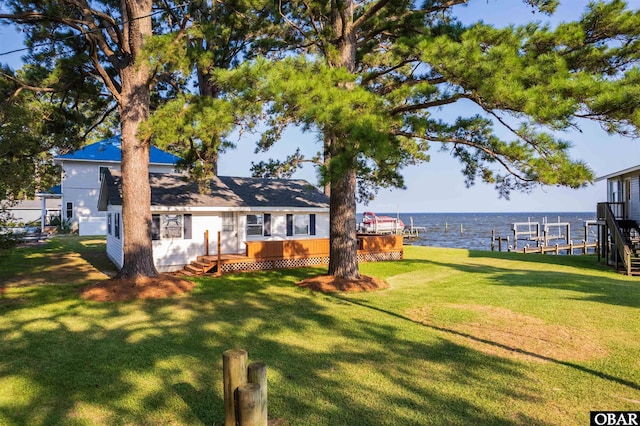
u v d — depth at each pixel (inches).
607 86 248.2
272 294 411.5
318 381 195.8
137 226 438.9
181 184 692.7
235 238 682.8
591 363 215.8
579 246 1190.9
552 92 264.7
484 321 299.6
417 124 319.6
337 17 451.5
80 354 234.2
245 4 480.4
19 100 442.0
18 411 168.1
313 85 311.3
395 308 346.3
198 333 275.1
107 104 570.3
